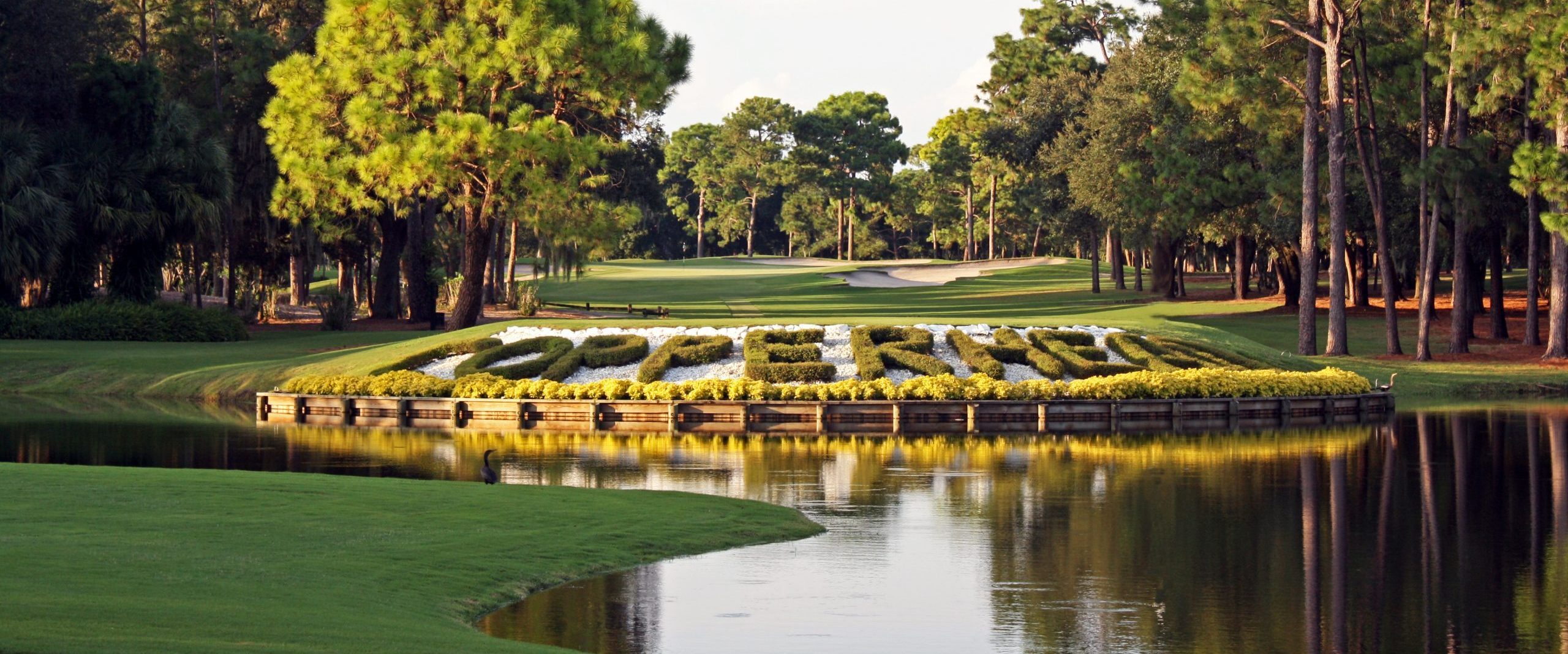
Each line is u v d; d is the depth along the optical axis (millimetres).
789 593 12195
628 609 11492
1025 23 85000
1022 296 78750
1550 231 43312
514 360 34281
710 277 100312
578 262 58531
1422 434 26859
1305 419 30594
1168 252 74062
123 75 51344
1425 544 14625
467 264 44625
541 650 9062
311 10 59500
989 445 24875
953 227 139500
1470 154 44688
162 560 11461
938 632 10867
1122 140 63531
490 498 15977
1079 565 13500
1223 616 11438
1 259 45406
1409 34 49500
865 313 65750
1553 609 11680
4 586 9828
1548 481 19484
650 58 42406
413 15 41469
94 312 48094
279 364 38625
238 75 54031
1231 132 55719
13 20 49719
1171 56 58375
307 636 8758
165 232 51000
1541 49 38062
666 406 28969
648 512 15578
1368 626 11094
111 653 7633
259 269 65938
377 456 22797
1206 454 23156
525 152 40062
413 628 9625
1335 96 44062
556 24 40906
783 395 29031
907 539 14820
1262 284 84000
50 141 49281
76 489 15641
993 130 80438
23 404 34344
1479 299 60719
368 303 70062
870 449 24031
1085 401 29156
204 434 26875
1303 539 14930
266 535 13016
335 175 41125
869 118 138000
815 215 148000
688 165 156875
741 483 19359
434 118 42344
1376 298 73500
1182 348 35625
